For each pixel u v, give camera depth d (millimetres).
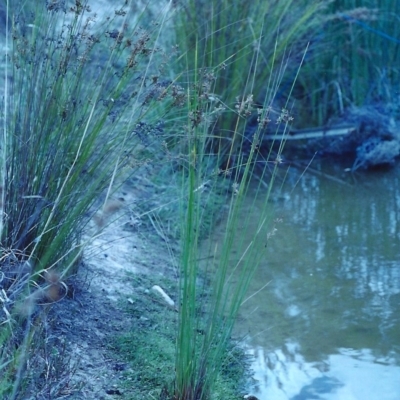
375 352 3182
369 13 5199
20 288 2480
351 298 3605
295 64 5098
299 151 5348
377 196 4828
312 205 4652
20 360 2252
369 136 5312
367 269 3910
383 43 5535
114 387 2660
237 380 2924
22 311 2406
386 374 3033
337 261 3980
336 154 5352
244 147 4898
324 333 3301
